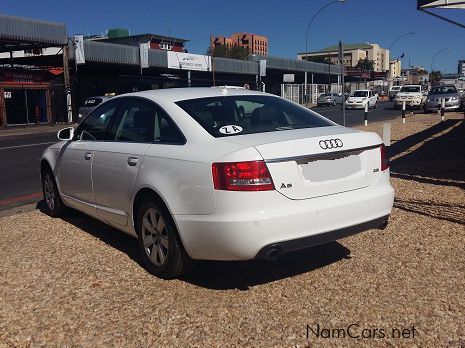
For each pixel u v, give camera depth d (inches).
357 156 167.8
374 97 1711.4
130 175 182.7
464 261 181.6
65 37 1323.8
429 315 143.0
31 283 173.5
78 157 222.8
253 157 147.4
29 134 1029.8
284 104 199.2
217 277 175.3
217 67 2010.3
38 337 137.2
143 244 181.3
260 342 131.4
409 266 178.5
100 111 225.1
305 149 154.3
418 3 460.1
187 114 175.0
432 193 286.4
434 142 547.5
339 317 143.5
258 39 4987.7
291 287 164.9
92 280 174.9
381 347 128.0
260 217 145.7
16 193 355.6
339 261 186.1
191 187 155.8
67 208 258.4
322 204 155.3
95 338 135.8
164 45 3216.0
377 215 169.6
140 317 146.7
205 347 130.0
